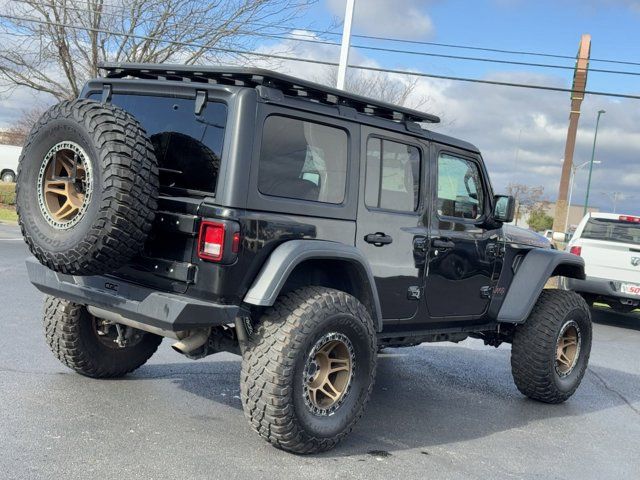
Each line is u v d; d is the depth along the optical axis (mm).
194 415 4781
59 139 3980
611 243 11852
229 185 3908
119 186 3752
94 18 21031
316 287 4340
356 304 4379
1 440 3969
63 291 4395
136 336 5086
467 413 5750
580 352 6527
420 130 5172
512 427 5473
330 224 4449
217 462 3977
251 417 4074
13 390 4898
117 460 3854
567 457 4852
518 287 6078
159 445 4148
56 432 4184
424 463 4395
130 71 4730
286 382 4000
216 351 4543
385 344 5359
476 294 5770
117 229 3779
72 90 22016
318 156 4402
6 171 44375
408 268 5062
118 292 4160
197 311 3836
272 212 4105
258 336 4086
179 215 3975
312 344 4121
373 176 4789
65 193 3980
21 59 21031
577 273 6734
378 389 6277
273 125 4133
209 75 4211
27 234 4066
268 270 3982
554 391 6230
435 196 5324
